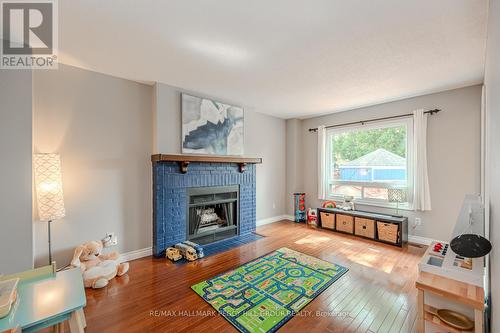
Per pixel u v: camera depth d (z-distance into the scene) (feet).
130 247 9.80
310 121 17.02
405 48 7.07
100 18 5.61
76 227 8.52
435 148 11.29
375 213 13.21
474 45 6.84
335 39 6.59
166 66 8.43
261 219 15.93
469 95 10.34
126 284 7.68
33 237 6.95
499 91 2.81
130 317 6.01
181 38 6.55
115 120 9.47
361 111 14.16
